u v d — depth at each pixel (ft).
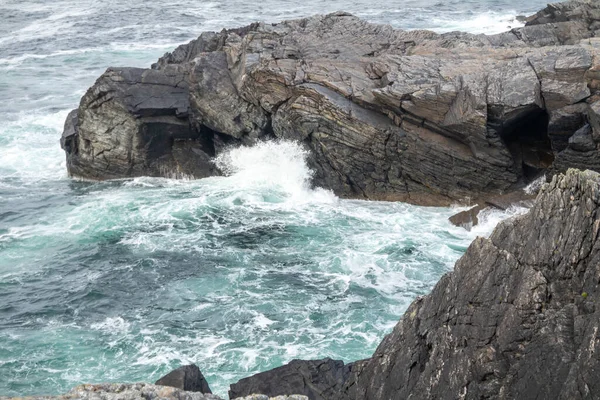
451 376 49.98
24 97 186.91
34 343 87.86
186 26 258.16
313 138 127.13
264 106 130.62
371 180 126.41
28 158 153.28
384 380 54.54
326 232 114.83
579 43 125.39
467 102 114.52
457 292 51.88
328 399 67.97
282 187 131.34
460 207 121.49
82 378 81.61
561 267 47.34
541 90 113.70
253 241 112.57
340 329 88.94
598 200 46.62
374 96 122.72
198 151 141.38
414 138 120.16
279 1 296.92
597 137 107.96
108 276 103.19
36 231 118.11
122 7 289.53
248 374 81.15
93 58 220.64
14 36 248.32
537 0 271.49
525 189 117.29
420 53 133.69
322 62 132.46
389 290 97.45
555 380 44.57
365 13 262.88
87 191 136.26
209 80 138.72
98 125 140.26
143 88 140.36
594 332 43.68
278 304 94.68
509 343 47.80
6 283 102.01
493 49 129.90
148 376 81.56
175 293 98.37
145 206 126.62
